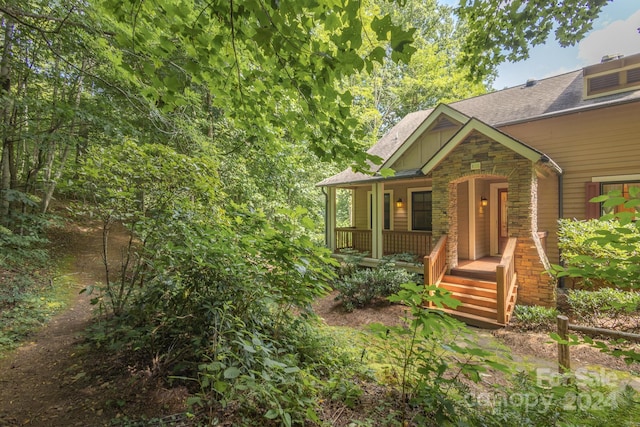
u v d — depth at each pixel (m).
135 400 2.56
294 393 2.36
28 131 7.29
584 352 4.84
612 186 7.84
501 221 10.03
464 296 7.09
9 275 6.88
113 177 3.99
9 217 8.15
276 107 3.01
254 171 10.50
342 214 23.75
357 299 8.00
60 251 9.52
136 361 3.21
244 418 2.22
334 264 2.94
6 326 4.71
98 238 11.31
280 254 2.79
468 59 5.37
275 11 1.81
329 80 2.25
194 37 2.25
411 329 2.34
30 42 6.67
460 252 9.58
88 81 7.59
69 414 2.45
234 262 2.98
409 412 2.46
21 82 8.22
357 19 1.84
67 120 6.80
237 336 2.32
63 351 3.79
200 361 2.87
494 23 4.82
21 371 3.29
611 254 5.45
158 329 3.13
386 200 12.38
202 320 2.88
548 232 8.66
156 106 4.83
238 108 2.98
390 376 3.11
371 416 2.40
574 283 7.61
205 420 2.24
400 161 10.95
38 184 10.07
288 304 3.42
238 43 2.49
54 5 5.15
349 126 2.54
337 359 3.15
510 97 10.84
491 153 7.33
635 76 7.66
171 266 3.35
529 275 6.78
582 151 8.23
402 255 9.39
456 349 2.13
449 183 8.08
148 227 3.94
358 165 2.79
